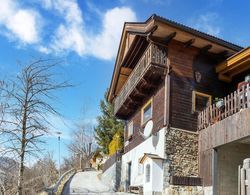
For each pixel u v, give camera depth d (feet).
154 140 46.75
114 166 62.85
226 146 41.52
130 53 55.36
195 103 47.06
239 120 36.11
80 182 66.33
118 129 95.86
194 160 44.29
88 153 137.59
